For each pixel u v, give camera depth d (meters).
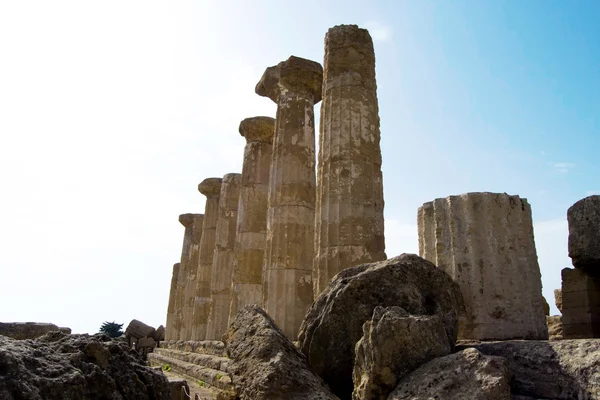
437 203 8.05
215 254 18.31
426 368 4.44
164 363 17.75
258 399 5.11
